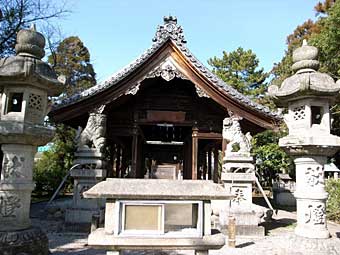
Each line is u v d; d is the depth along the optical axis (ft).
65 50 89.56
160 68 39.17
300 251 18.63
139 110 45.24
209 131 45.24
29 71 20.36
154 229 15.10
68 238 29.81
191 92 45.75
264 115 39.01
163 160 65.51
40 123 22.04
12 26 43.14
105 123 38.11
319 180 20.42
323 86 19.97
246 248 26.76
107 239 14.60
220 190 15.90
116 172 57.67
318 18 85.51
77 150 35.96
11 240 18.97
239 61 119.75
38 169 72.38
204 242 15.03
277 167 90.43
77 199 34.65
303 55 21.86
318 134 20.18
